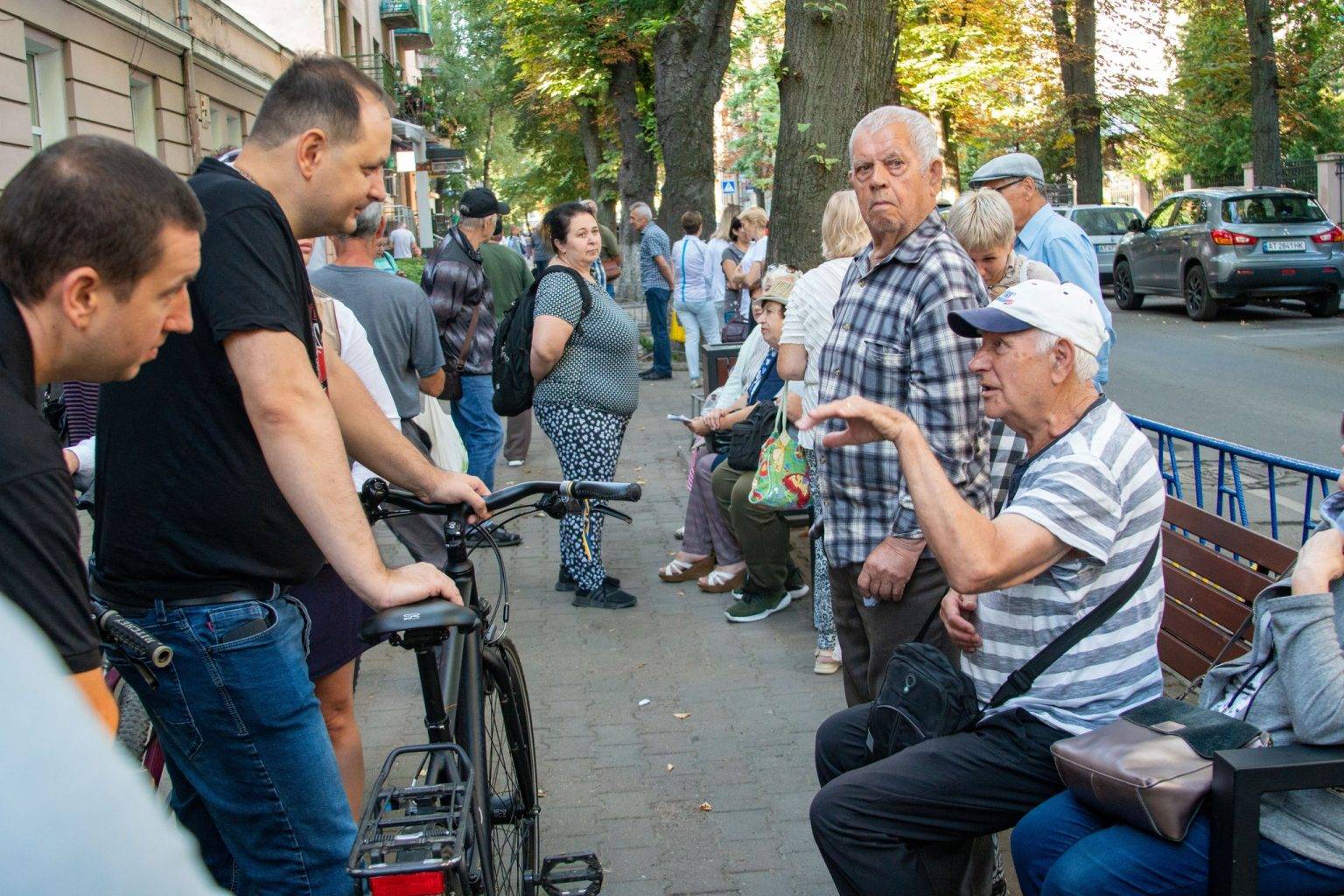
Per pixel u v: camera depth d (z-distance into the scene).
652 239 14.34
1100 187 28.55
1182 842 2.26
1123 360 14.34
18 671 0.90
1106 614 2.56
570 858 2.98
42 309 1.61
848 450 3.53
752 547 5.64
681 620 5.79
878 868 2.58
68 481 1.52
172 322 1.78
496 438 7.70
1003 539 2.46
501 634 3.05
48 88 12.50
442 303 7.27
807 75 8.28
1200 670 3.64
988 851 2.94
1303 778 2.17
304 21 23.77
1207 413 10.88
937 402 3.28
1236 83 30.55
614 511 3.09
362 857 1.90
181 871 0.95
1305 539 3.53
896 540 3.32
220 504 2.28
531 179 45.19
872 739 2.79
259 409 2.22
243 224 2.24
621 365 5.87
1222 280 17.44
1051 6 26.14
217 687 2.30
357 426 2.85
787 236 8.49
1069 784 2.38
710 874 3.48
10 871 0.83
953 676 2.71
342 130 2.44
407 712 4.72
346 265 5.07
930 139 3.42
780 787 4.04
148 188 1.66
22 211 1.58
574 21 23.12
